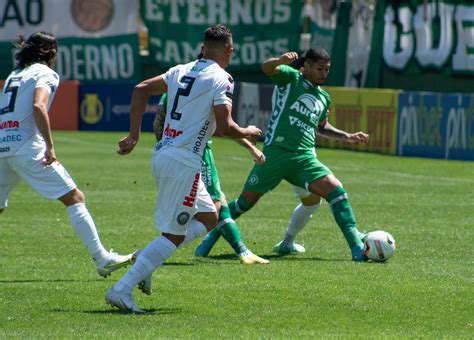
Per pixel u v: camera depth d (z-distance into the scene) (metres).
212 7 100.31
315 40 94.69
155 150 21.53
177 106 21.34
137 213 39.94
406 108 72.25
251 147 25.00
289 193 48.50
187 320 20.73
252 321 20.70
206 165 28.02
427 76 81.88
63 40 103.25
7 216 38.88
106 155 70.44
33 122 24.38
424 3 81.69
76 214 24.55
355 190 49.75
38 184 24.41
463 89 78.94
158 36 101.81
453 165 64.56
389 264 28.20
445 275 26.38
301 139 29.20
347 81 89.62
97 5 103.00
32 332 19.53
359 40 88.12
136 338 19.00
